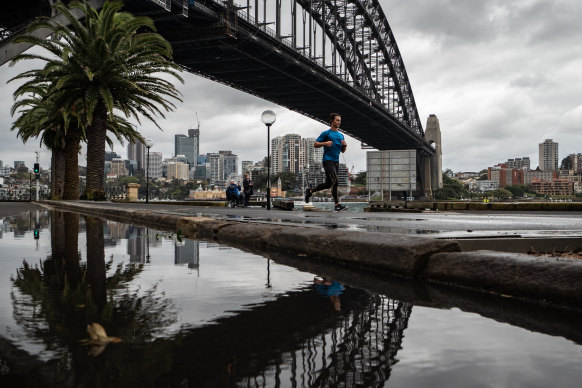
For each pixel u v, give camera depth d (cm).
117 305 200
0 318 174
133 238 562
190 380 114
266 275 293
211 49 5331
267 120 1544
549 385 113
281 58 5869
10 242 506
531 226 607
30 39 2300
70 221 949
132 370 121
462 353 139
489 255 248
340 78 7394
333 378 117
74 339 148
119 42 2366
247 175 2217
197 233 622
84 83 2453
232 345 145
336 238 366
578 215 1154
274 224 516
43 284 252
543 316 188
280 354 137
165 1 3547
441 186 14912
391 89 10931
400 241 305
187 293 231
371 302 215
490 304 212
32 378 114
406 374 121
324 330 165
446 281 264
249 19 4941
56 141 3306
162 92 2644
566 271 206
